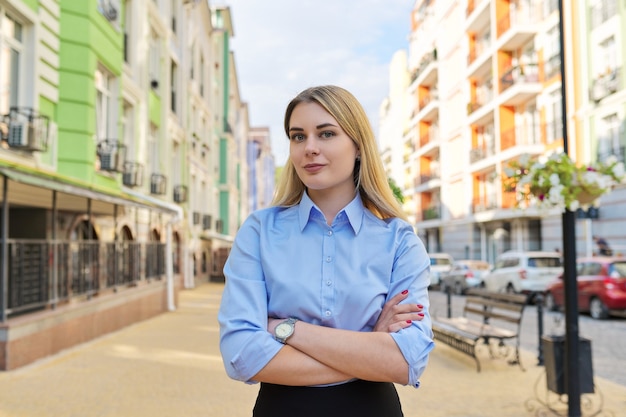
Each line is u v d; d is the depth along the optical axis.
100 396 5.81
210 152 32.75
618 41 20.30
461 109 35.91
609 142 21.05
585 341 5.16
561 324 12.50
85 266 9.67
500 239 31.45
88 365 7.48
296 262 1.56
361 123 1.64
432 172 43.97
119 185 13.51
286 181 1.74
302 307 1.53
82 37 11.05
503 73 29.27
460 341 7.76
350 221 1.57
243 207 49.97
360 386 1.52
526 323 12.84
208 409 5.35
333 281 1.54
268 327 1.53
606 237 20.73
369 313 1.53
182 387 6.25
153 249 14.78
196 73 28.09
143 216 16.48
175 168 23.41
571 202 4.99
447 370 7.41
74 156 10.86
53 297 8.34
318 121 1.59
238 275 1.59
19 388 6.11
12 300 7.27
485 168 31.70
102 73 12.98
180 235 24.98
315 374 1.46
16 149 8.97
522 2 27.95
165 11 19.84
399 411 1.60
